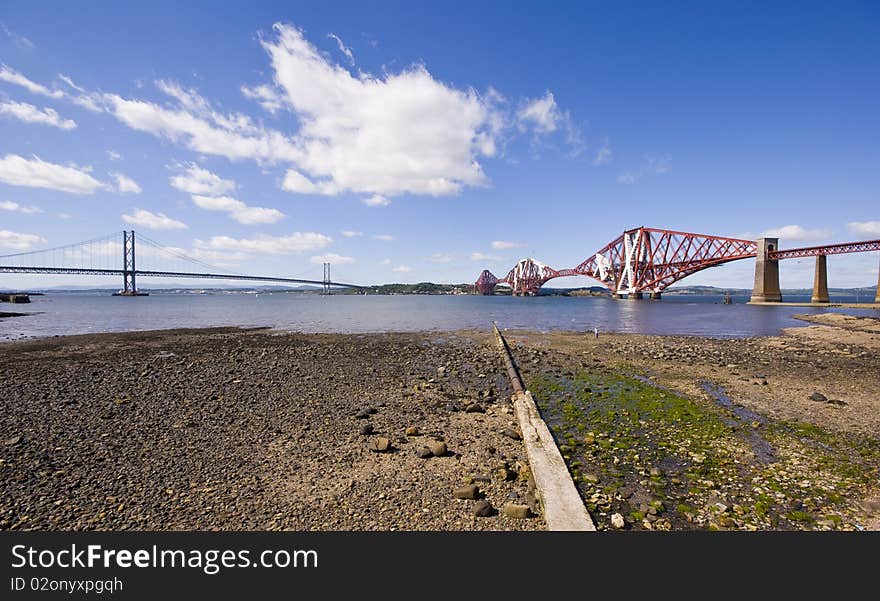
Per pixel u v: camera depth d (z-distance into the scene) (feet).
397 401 40.96
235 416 35.06
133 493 21.40
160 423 32.81
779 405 40.27
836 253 335.06
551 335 110.93
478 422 34.42
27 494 21.04
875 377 53.72
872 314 197.98
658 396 43.68
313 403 39.75
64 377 50.88
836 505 21.40
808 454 27.99
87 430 30.94
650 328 136.36
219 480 22.97
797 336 105.60
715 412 37.83
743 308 294.25
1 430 30.76
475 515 19.65
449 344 89.97
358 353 75.10
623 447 29.12
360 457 26.58
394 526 18.89
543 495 20.76
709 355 72.59
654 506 20.77
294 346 84.64
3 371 55.01
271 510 19.99
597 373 56.13
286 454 26.89
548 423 34.76
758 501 21.68
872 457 27.45
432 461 26.07
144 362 63.00
